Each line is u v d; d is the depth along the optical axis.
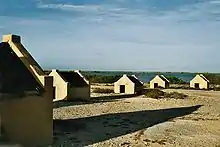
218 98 63.38
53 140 22.39
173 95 65.50
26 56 21.52
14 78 19.12
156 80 90.50
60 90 50.59
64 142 22.02
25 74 20.16
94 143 22.23
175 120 34.75
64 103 46.38
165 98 60.81
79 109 40.81
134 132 27.05
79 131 26.50
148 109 44.41
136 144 22.48
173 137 25.50
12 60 20.42
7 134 17.61
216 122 33.91
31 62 21.45
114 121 32.88
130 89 70.19
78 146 21.08
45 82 20.59
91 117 35.00
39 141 20.06
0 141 17.17
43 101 20.34
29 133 19.23
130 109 43.69
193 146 22.62
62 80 50.28
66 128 27.62
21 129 18.62
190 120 35.00
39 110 20.00
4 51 20.50
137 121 33.31
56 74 50.84
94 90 74.19
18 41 22.50
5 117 17.50
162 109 44.91
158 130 28.38
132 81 70.62
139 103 51.47
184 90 82.88
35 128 19.72
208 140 24.78
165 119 35.34
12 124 17.97
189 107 48.12
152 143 23.03
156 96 62.34
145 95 65.50
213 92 78.00
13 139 18.00
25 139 18.91
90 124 30.41
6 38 22.11
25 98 18.86
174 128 29.64
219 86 106.31
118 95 64.88
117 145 21.91
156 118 36.00
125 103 50.56
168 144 22.94
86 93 52.28
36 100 19.73
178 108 46.53
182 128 29.77
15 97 18.16
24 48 22.38
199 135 26.69
